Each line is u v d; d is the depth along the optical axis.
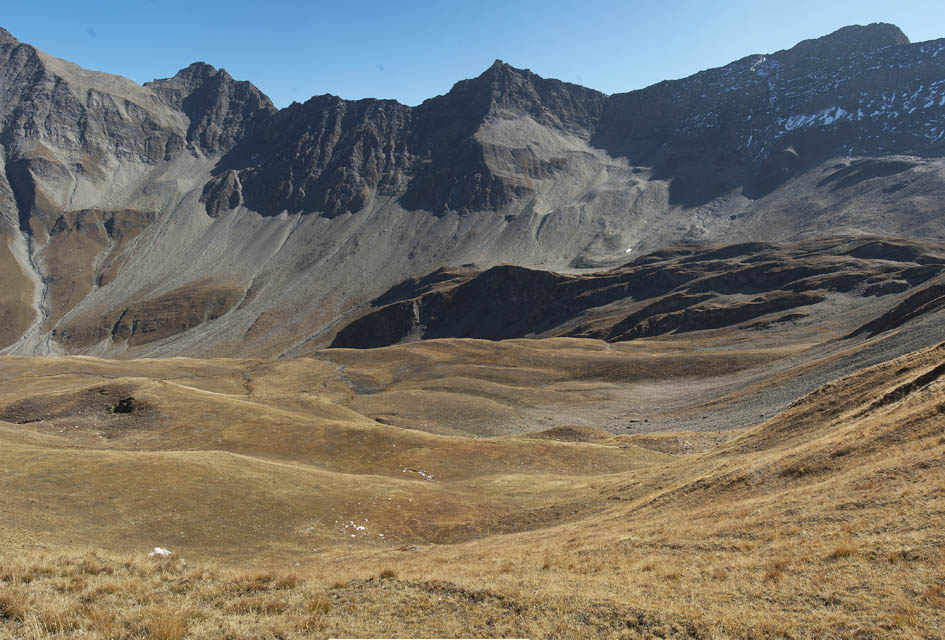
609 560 22.16
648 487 43.97
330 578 19.77
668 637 13.37
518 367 178.88
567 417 127.88
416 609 15.97
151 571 19.53
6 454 45.19
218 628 13.83
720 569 17.88
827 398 46.28
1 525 31.38
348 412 99.75
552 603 15.64
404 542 41.06
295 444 67.94
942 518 16.56
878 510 19.09
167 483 43.41
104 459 46.69
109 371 138.88
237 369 164.38
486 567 22.70
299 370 165.50
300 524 41.34
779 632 12.88
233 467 49.38
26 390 110.19
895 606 12.92
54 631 12.89
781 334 185.12
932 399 27.45
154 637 12.79
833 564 16.03
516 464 68.62
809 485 25.52
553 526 40.41
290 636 13.73
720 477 33.34
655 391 144.00
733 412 103.81
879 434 27.09
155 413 73.56
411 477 62.09
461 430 115.94
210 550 34.47
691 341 199.25
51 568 17.80
